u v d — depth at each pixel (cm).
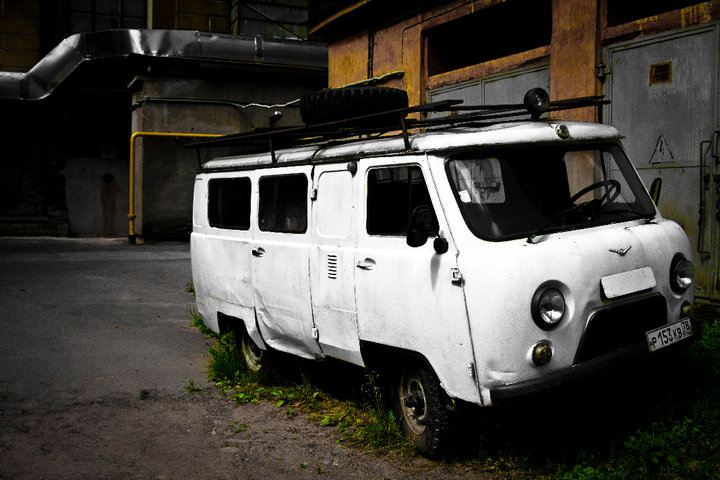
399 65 1220
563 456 430
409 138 452
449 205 415
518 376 382
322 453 474
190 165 1873
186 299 1038
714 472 398
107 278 1199
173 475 442
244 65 1866
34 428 524
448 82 1109
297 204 554
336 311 502
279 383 634
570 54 855
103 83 2006
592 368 397
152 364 707
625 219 461
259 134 609
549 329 389
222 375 659
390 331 451
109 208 2133
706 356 558
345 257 489
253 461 464
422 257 426
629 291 416
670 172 741
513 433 465
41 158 2053
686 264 457
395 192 456
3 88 1850
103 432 520
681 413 480
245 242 623
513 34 1038
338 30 1401
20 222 2034
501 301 381
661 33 743
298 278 543
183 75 1855
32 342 773
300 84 1989
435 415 433
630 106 785
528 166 444
